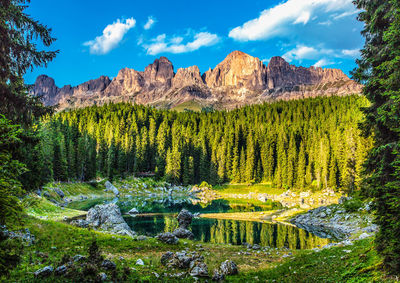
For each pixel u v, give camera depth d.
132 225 46.75
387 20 13.51
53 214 42.84
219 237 38.94
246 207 74.88
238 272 18.58
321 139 106.38
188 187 121.25
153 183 116.44
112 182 106.12
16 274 12.45
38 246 19.19
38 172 53.81
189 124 176.62
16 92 11.52
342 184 86.62
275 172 115.88
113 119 153.38
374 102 14.32
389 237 11.55
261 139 135.25
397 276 10.45
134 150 125.62
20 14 11.09
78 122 145.38
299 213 57.38
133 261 19.06
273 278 16.08
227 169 126.25
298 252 26.38
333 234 39.59
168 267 18.45
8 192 8.32
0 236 8.23
